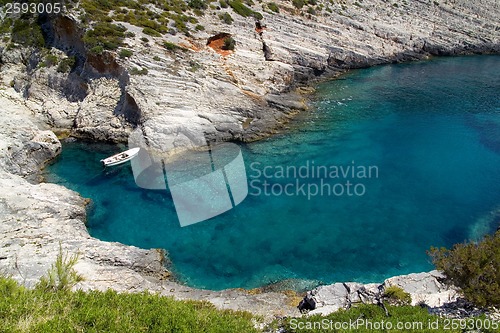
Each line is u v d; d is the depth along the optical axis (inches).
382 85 2190.0
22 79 1776.6
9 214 943.7
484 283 573.6
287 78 2020.2
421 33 2844.5
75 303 472.4
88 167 1349.7
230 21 2153.1
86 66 1660.9
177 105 1517.0
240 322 523.8
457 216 1122.0
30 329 387.9
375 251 986.1
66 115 1620.3
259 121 1612.9
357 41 2518.5
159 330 434.0
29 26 1860.2
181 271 909.2
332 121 1700.3
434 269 872.3
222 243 997.8
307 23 2439.7
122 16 1824.6
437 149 1485.0
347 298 744.3
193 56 1770.4
